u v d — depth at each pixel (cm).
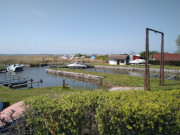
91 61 6178
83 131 384
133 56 5541
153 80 1705
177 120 337
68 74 3036
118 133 355
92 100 396
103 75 2464
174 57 4638
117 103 380
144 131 335
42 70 3981
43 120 379
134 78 2077
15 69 3619
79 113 371
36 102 403
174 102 391
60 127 370
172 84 1427
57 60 6600
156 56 4925
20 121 428
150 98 426
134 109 338
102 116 351
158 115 334
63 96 463
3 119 432
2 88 1525
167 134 346
